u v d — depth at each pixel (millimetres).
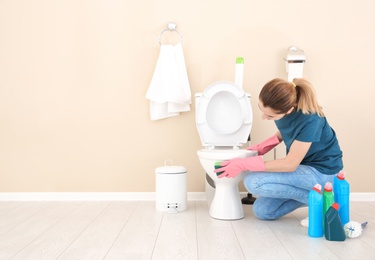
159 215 2451
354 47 2881
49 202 2867
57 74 2912
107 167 2934
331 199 2012
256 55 2887
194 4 2873
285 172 2129
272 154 2904
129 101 2906
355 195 2900
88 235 2021
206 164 2305
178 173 2533
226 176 2172
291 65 2740
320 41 2881
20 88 2920
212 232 2076
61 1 2891
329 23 2879
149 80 2896
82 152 2934
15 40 2904
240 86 2719
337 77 2893
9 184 2951
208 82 2891
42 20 2898
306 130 1999
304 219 2219
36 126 2934
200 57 2887
